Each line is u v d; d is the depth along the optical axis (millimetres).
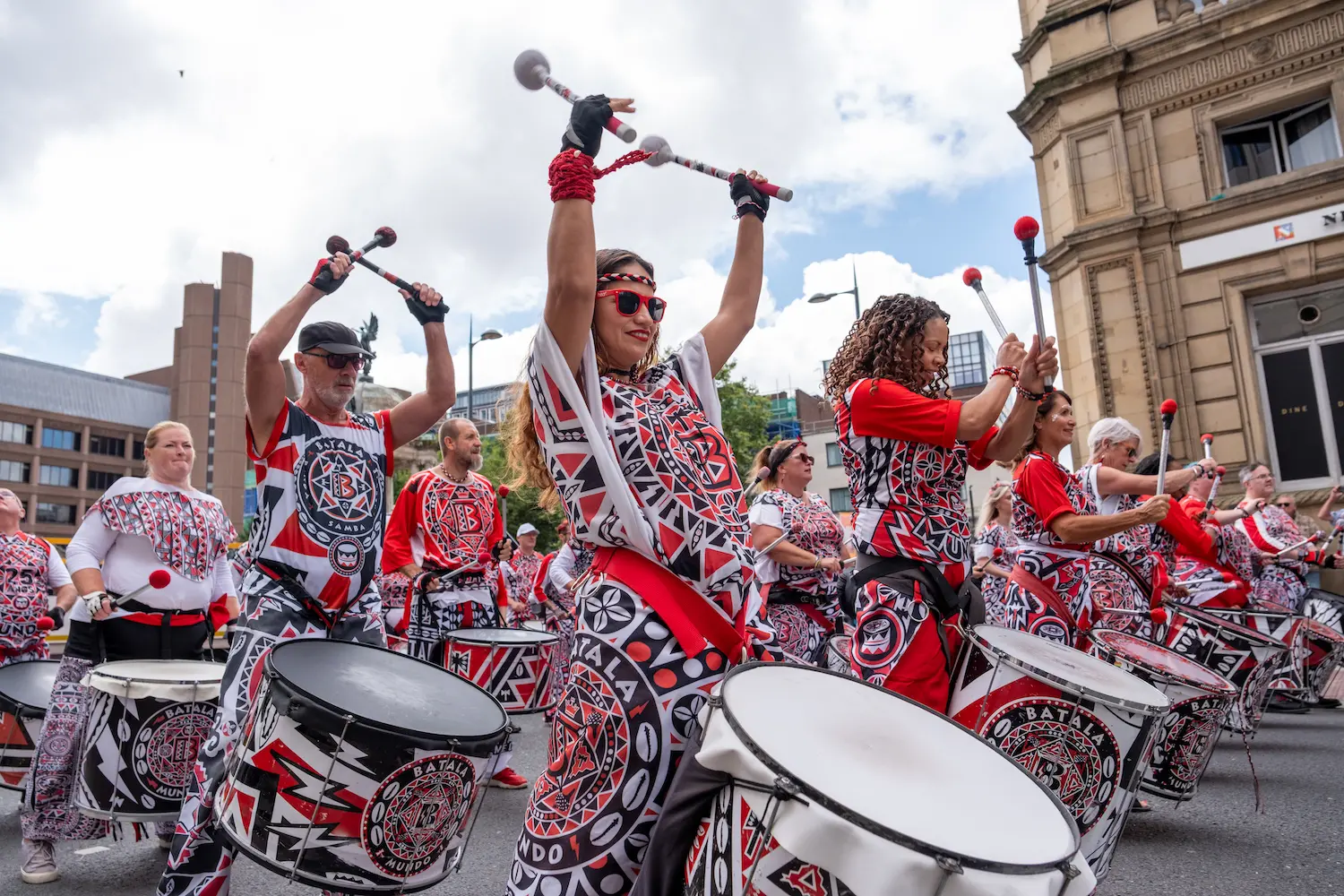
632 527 1812
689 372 2182
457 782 2314
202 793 2609
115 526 3936
